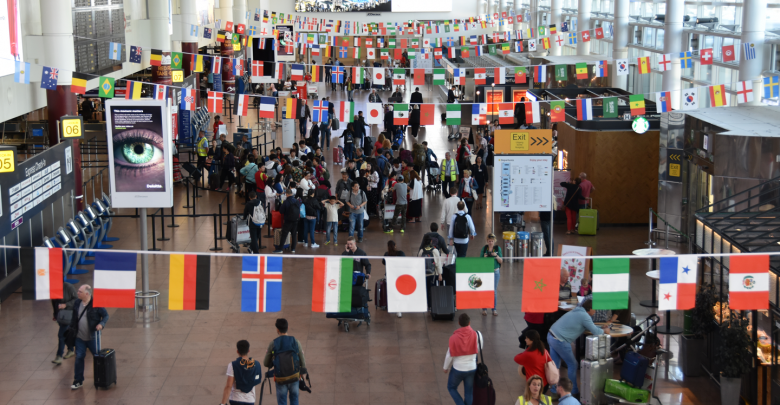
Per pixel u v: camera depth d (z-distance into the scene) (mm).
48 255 8148
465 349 9180
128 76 29438
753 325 9758
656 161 19438
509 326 12602
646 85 28984
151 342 11906
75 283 14602
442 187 22766
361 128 28156
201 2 38906
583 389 9898
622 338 11156
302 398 10023
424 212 21094
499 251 13305
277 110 38938
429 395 10156
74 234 15250
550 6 44094
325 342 11922
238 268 15781
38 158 15148
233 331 12352
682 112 17578
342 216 18797
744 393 10039
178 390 10258
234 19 45719
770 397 9422
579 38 35594
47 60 17250
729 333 9719
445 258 12875
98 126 28344
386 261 8273
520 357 9344
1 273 13672
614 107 13820
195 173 22562
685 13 24953
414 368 10984
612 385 9820
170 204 12711
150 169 12688
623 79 29375
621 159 19453
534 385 8078
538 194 14727
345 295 8227
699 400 10023
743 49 16109
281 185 18891
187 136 28812
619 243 18078
